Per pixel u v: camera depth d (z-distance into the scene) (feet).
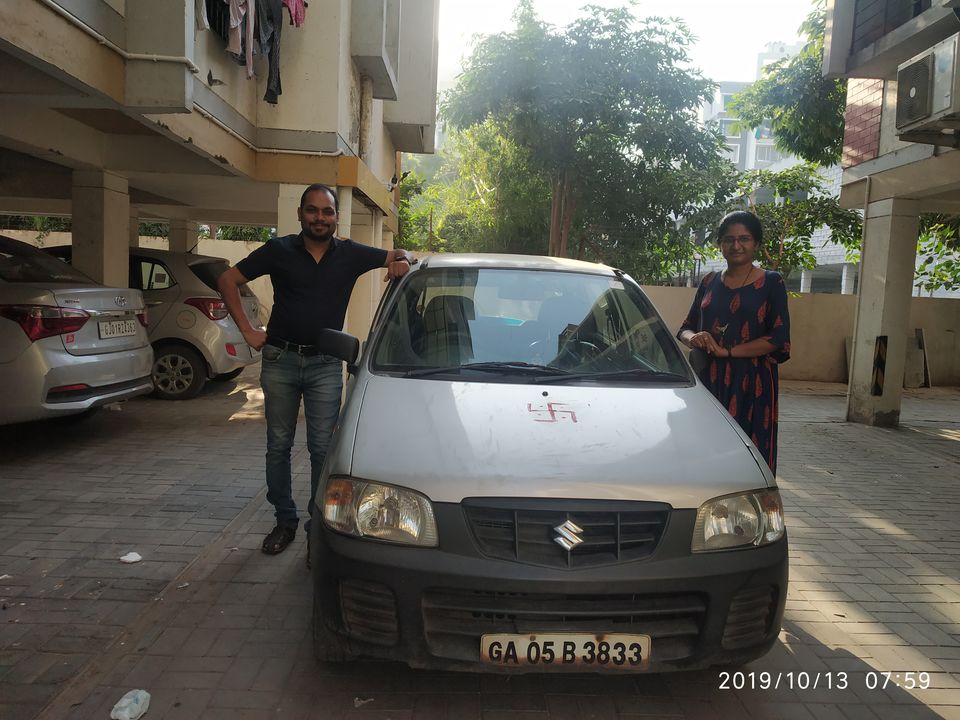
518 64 46.88
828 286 103.76
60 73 14.55
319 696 9.45
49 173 27.73
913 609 12.85
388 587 8.38
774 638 9.10
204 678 9.77
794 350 47.42
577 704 9.49
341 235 25.82
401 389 10.72
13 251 20.57
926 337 46.85
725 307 12.93
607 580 8.23
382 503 8.63
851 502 19.47
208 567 13.29
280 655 10.39
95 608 11.65
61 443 21.83
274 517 15.93
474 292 13.09
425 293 13.05
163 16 16.78
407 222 81.30
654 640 8.64
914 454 25.79
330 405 13.46
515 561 8.27
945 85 20.61
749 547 8.87
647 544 8.57
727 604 8.62
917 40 25.20
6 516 15.60
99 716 8.86
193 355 28.91
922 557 15.42
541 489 8.55
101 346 19.93
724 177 51.06
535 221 59.06
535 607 8.28
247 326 13.10
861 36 28.89
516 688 9.78
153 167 25.50
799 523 17.53
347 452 9.31
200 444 22.17
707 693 9.89
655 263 56.39
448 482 8.59
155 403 28.32
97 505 16.44
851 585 13.85
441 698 9.50
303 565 13.47
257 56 23.86
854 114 33.01
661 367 12.21
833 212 49.83
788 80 48.96
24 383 18.04
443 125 55.21
